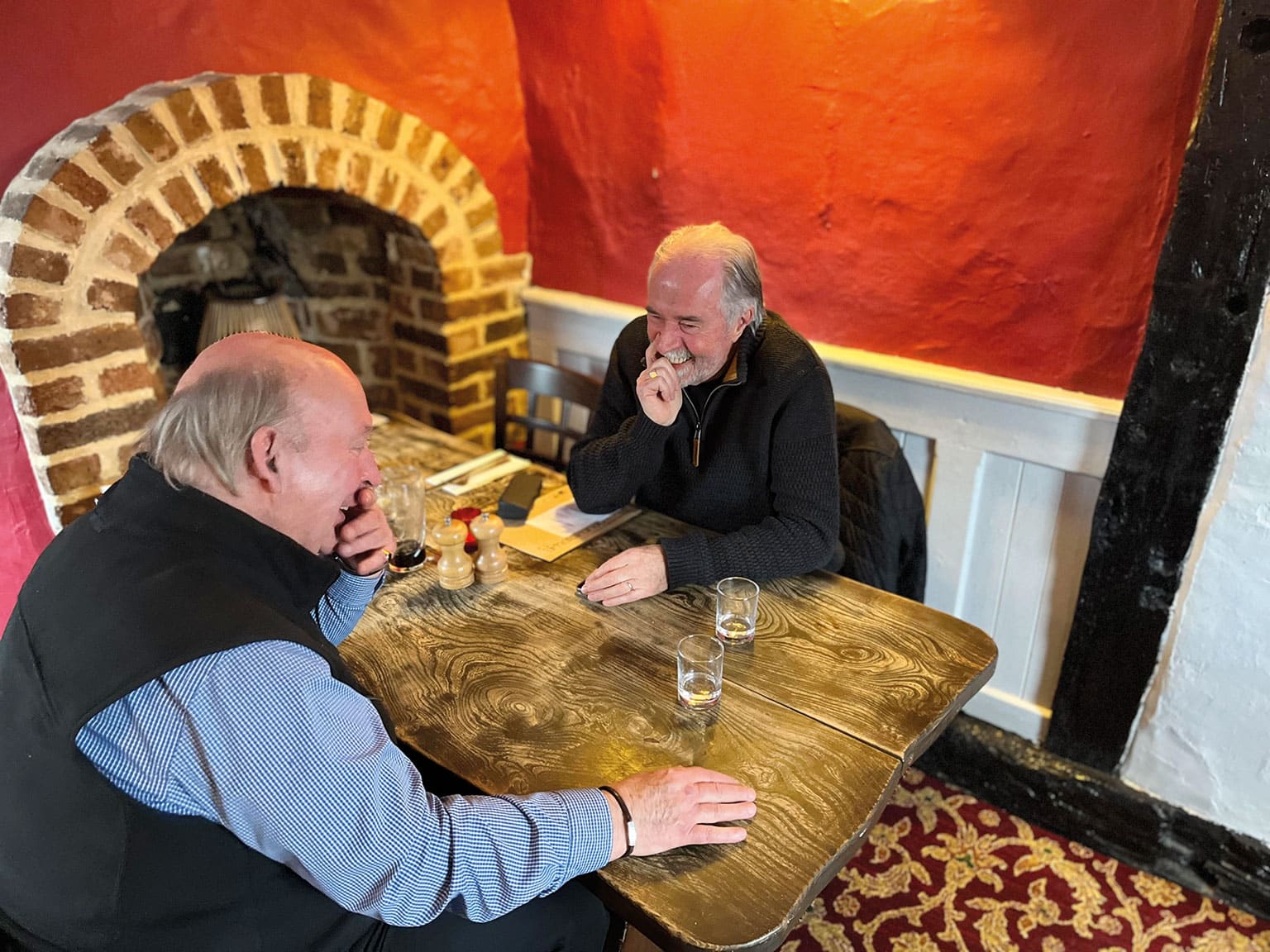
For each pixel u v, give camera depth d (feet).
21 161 5.49
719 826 3.29
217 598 2.89
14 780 2.86
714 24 6.48
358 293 8.66
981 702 6.79
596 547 5.28
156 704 2.70
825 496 5.09
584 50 7.24
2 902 2.99
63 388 5.61
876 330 6.57
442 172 7.41
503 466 6.43
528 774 3.53
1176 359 5.09
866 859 6.19
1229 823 5.73
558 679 4.10
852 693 4.02
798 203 6.60
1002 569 6.45
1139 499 5.49
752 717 3.86
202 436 3.08
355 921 3.19
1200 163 4.71
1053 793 6.37
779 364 5.25
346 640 4.41
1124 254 5.37
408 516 5.03
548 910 3.73
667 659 4.26
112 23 5.58
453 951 3.44
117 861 2.74
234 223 8.20
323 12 6.44
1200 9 4.74
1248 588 5.17
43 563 3.22
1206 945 5.51
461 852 3.00
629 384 5.83
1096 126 5.24
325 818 2.77
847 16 5.89
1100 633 5.92
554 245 8.21
